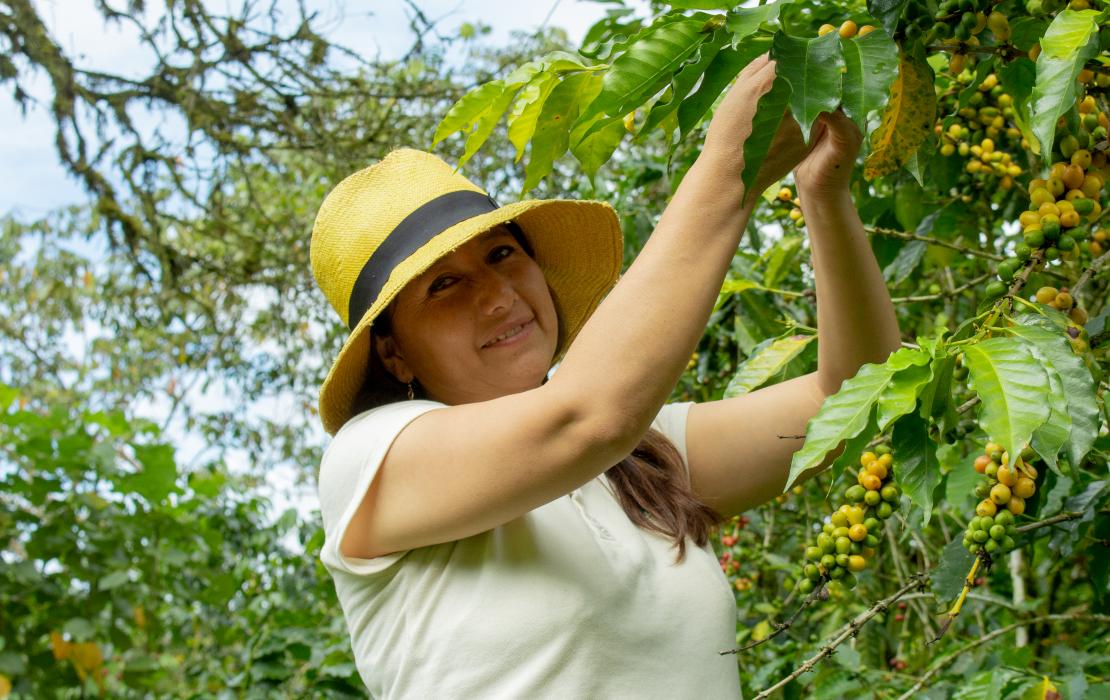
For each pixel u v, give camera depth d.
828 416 1.16
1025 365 1.10
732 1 1.26
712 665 1.44
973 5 1.27
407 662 1.41
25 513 3.91
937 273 3.00
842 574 1.38
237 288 6.25
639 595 1.43
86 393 8.04
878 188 2.34
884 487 1.38
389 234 1.53
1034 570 2.45
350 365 1.56
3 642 3.88
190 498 4.34
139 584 4.13
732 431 1.68
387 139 5.32
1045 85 1.14
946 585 1.61
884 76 1.14
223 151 5.19
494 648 1.35
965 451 2.08
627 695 1.37
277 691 3.73
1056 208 1.27
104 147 5.04
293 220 5.70
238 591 4.56
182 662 5.46
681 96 1.23
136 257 5.36
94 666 4.02
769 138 1.15
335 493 1.44
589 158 1.59
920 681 2.18
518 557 1.40
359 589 1.48
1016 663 2.08
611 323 1.24
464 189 1.58
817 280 1.53
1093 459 1.75
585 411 1.23
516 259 1.59
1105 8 1.17
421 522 1.36
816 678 2.46
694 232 1.25
